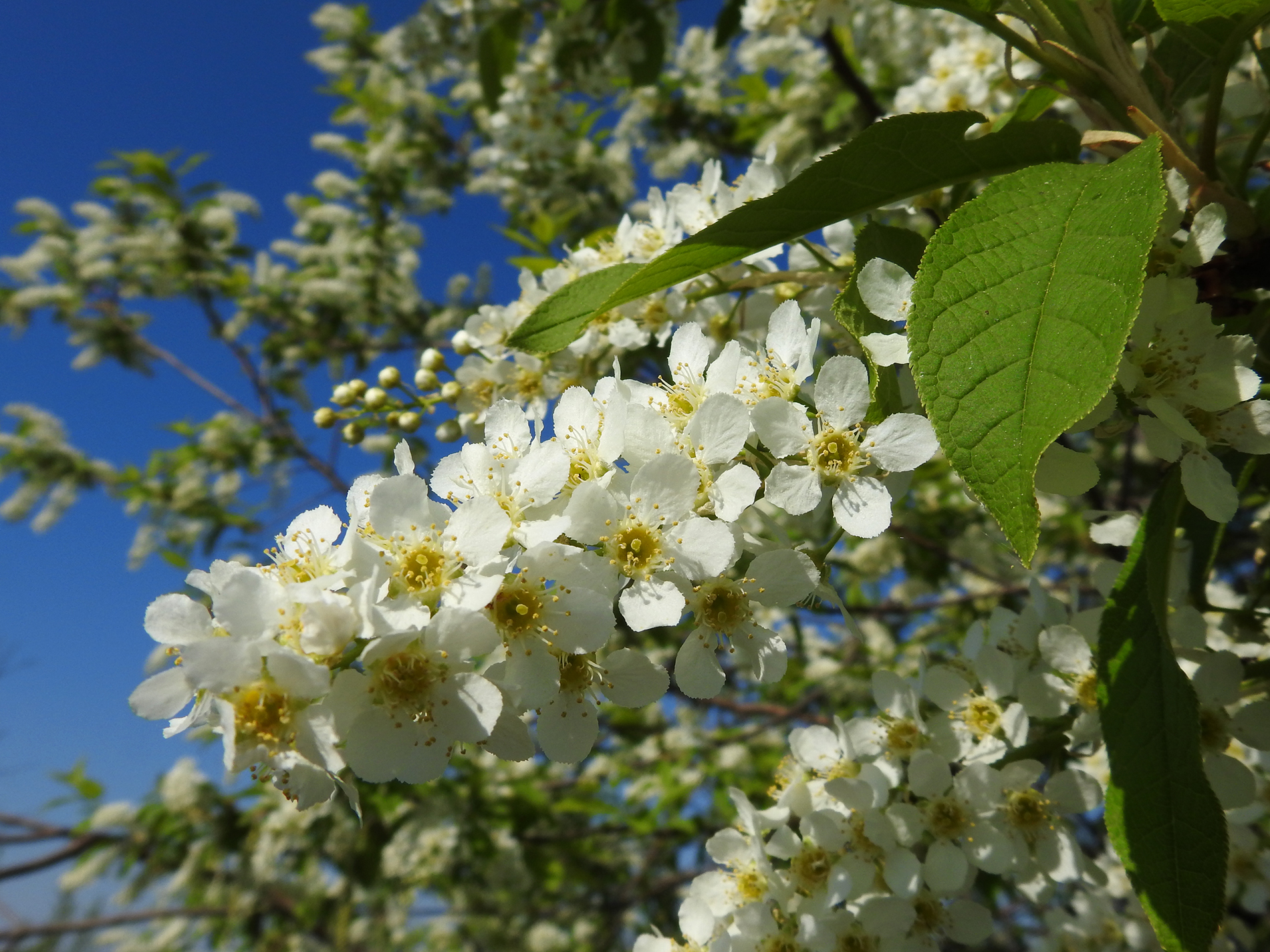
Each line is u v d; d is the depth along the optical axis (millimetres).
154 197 380
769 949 94
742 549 82
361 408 135
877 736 106
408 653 68
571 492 79
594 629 72
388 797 305
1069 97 91
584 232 353
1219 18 82
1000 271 61
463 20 331
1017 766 101
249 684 65
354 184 399
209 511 394
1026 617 112
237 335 385
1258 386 74
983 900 221
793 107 330
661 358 151
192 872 317
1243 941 125
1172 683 80
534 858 333
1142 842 77
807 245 121
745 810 102
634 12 295
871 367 78
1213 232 79
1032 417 55
